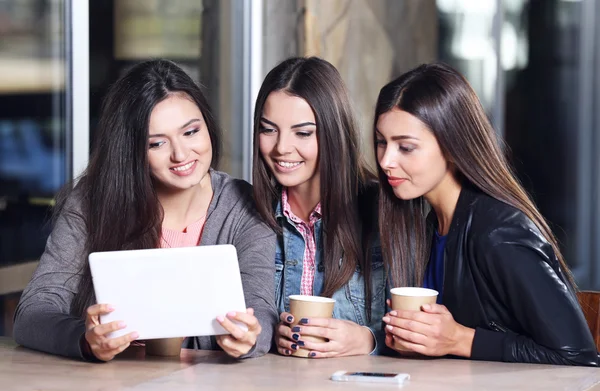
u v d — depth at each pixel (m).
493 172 2.30
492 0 5.95
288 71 2.41
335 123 2.41
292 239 2.56
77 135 3.64
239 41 4.45
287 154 2.40
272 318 2.33
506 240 2.21
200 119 2.41
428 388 1.88
